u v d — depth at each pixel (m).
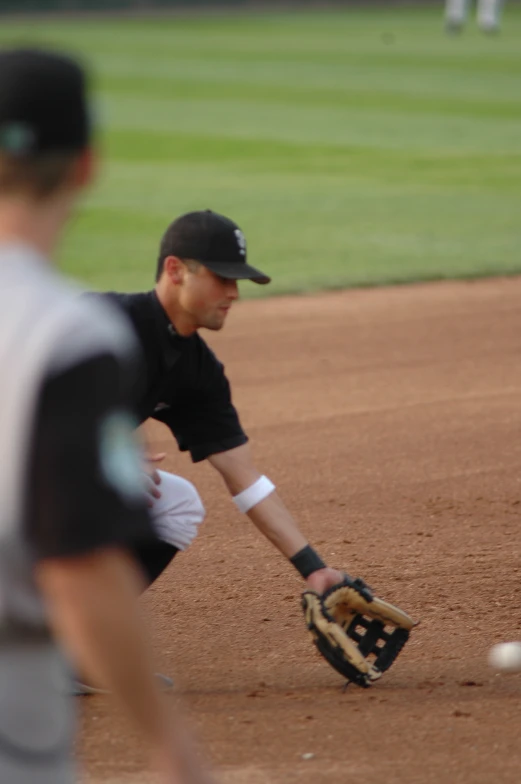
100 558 5.11
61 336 5.02
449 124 79.50
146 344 11.30
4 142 5.21
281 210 51.56
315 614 11.73
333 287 37.50
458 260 41.56
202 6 196.38
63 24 163.50
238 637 14.10
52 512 4.99
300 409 25.23
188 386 11.76
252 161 65.56
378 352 30.06
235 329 32.47
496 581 16.06
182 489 12.27
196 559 17.02
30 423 4.97
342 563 16.78
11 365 5.00
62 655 5.70
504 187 57.34
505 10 199.12
